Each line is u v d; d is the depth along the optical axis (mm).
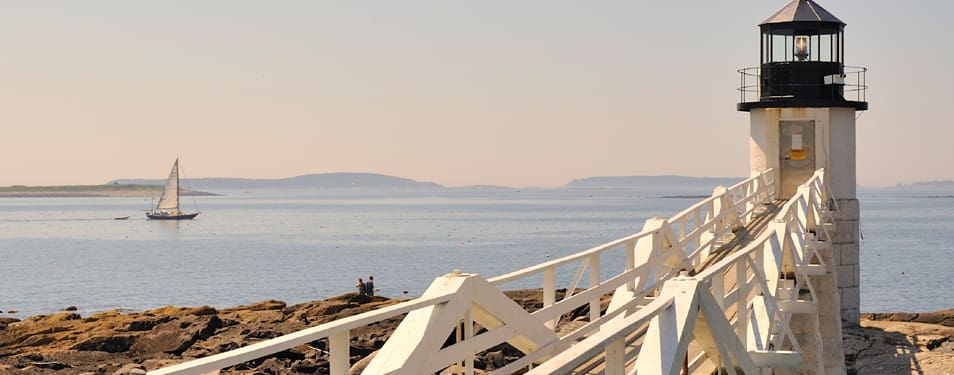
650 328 9664
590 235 193625
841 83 46062
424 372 12008
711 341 11062
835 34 46625
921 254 138125
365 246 166125
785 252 21859
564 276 108250
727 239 33656
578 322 22000
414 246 164625
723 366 12734
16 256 149500
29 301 88125
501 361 29781
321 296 91750
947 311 53750
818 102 46188
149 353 32438
